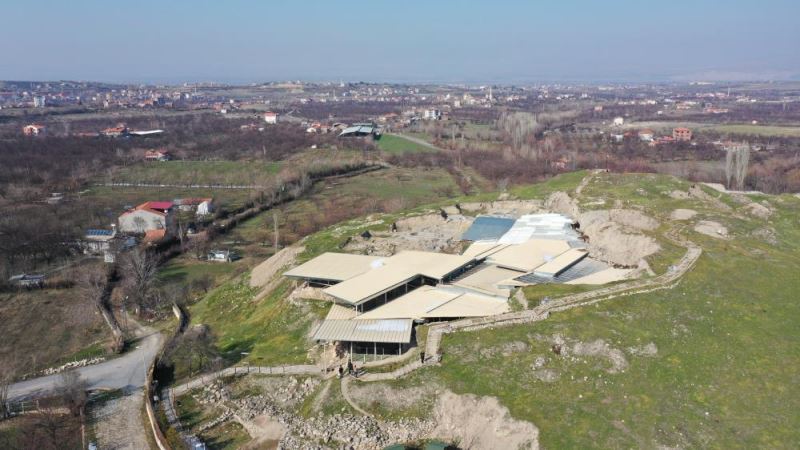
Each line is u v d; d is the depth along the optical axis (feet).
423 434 217.77
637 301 259.80
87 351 324.60
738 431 195.83
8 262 449.48
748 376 219.61
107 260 468.75
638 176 457.27
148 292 398.42
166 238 515.91
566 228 382.83
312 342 288.51
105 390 277.44
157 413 248.93
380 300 296.51
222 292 392.06
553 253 339.57
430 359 240.32
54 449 229.25
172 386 273.75
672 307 255.91
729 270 283.59
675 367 224.12
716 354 230.48
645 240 323.98
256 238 536.01
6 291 409.28
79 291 411.34
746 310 255.09
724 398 210.18
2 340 339.77
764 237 341.21
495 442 206.18
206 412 250.57
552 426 201.46
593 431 197.88
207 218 592.19
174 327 352.49
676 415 202.90
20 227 526.16
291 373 264.93
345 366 250.98
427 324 266.77
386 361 249.75
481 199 481.05
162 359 297.53
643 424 199.52
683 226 349.61
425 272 310.45
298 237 523.29
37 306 388.37
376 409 228.22
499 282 302.45
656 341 236.02
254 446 223.71
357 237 405.18
